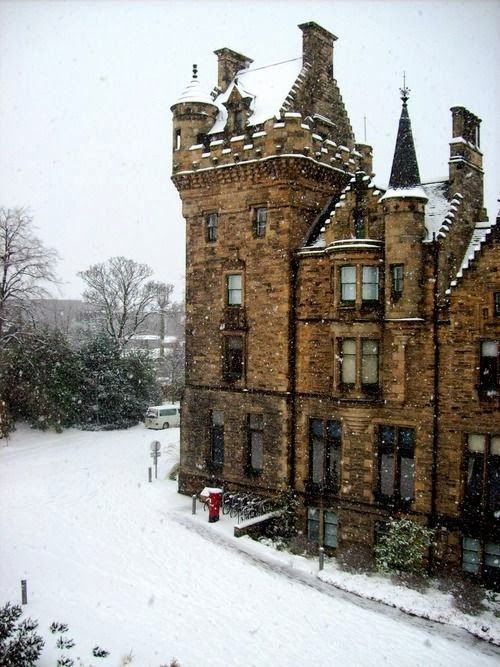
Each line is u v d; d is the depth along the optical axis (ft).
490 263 81.25
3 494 114.73
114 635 65.05
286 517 98.37
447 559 84.99
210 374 110.73
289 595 75.56
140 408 193.06
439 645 65.26
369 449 91.56
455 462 84.58
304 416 99.40
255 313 104.17
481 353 82.79
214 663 60.80
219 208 108.27
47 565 82.58
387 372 90.02
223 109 114.93
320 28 109.29
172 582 78.18
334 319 93.30
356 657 62.80
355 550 90.22
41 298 198.59
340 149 108.68
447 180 98.48
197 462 112.78
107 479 125.18
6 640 60.13
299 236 101.55
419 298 86.38
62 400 174.81
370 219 92.27
